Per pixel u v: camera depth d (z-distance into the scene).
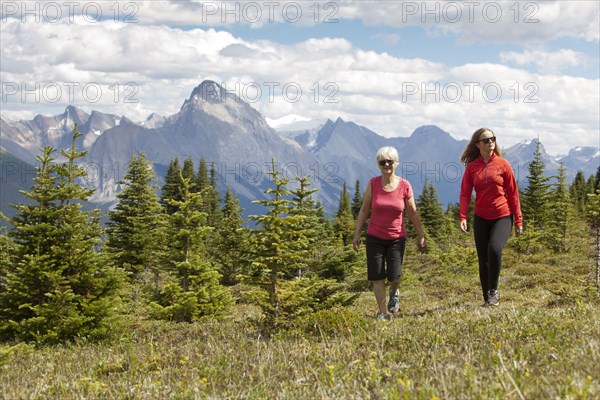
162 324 14.99
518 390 3.53
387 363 5.09
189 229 20.66
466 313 8.01
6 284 13.45
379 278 8.88
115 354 7.93
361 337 6.78
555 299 11.55
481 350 5.20
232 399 4.56
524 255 30.98
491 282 8.90
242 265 15.48
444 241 55.16
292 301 11.45
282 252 14.42
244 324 9.57
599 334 5.45
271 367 5.47
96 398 5.00
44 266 13.58
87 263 14.10
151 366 6.29
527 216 43.78
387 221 8.80
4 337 13.51
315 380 4.82
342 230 56.34
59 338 12.99
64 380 5.95
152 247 29.19
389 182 8.83
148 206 31.31
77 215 14.18
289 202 14.83
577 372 4.00
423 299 15.60
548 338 5.34
